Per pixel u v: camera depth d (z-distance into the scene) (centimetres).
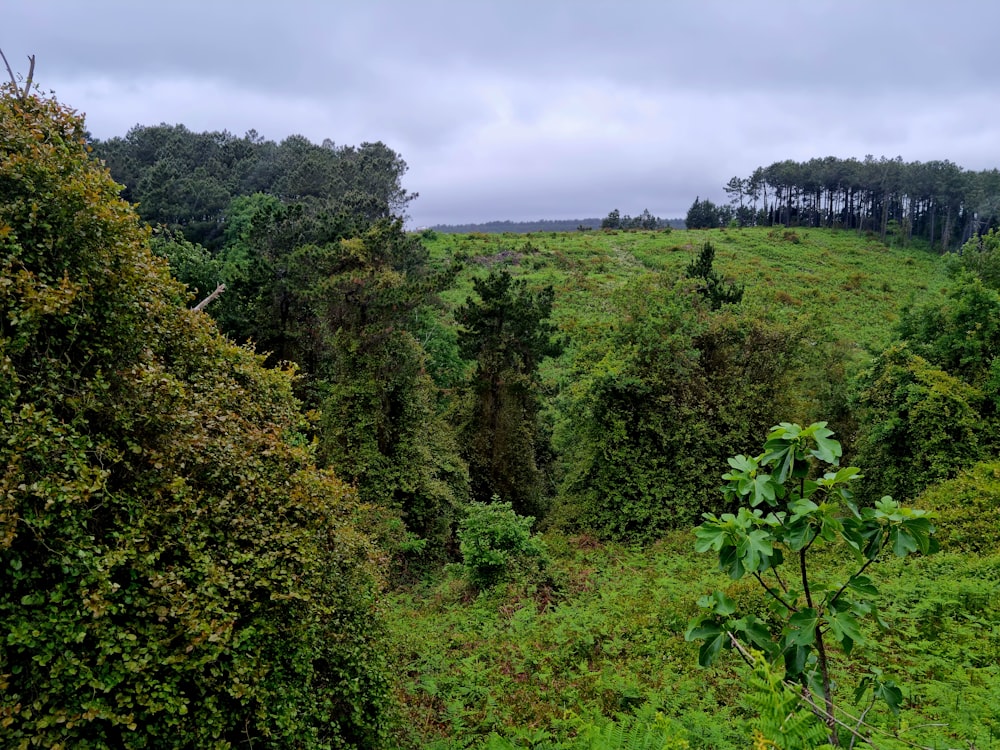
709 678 759
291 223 2916
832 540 314
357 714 641
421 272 3266
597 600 1113
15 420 454
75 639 443
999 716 525
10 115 559
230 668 533
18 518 431
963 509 1167
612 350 1698
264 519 619
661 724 445
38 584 464
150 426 573
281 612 586
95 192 559
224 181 7069
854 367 2286
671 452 1642
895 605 848
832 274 5909
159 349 670
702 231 8281
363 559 766
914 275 6294
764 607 880
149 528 530
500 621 1060
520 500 2119
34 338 507
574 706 754
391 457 1744
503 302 2075
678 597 1010
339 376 1780
